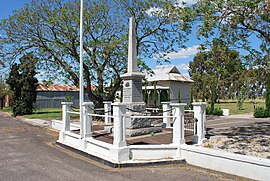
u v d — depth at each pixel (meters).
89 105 8.56
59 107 39.78
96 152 7.73
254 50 8.76
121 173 6.16
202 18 8.80
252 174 5.80
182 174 6.13
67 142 9.39
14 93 25.88
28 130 14.49
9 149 8.88
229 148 8.25
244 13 8.51
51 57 17.02
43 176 5.82
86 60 16.52
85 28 16.14
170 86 33.62
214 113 25.50
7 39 16.41
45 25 16.34
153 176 5.95
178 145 7.40
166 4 15.69
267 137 10.04
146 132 9.89
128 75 9.98
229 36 8.90
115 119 7.04
